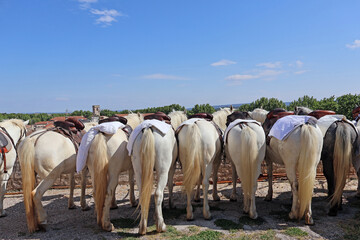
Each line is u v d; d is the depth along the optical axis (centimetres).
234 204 508
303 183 373
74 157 405
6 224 430
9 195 611
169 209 480
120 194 604
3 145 438
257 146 396
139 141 360
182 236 357
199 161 398
